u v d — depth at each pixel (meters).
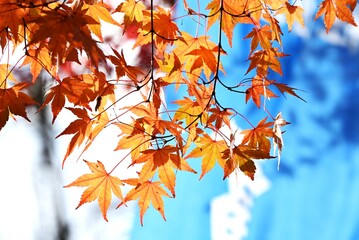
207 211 5.25
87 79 2.17
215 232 5.16
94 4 2.07
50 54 1.90
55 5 1.96
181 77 2.38
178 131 2.23
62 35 1.72
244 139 2.37
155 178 3.28
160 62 2.38
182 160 2.23
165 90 3.28
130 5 2.32
